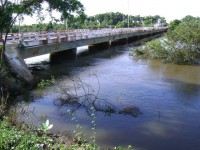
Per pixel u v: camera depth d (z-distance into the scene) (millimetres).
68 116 12055
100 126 11125
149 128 11156
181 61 26219
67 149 7559
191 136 10570
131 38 54781
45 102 13867
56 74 20500
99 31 39906
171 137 10445
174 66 24922
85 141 9203
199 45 26844
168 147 9680
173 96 15516
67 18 17266
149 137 10367
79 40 30344
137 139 10180
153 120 11977
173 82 18797
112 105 13578
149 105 13922
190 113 12969
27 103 13656
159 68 23922
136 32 54969
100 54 33188
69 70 22375
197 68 24094
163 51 27938
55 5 16688
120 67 24188
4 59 16578
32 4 16719
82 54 33000
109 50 37750
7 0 15852
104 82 18344
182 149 9570
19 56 19219
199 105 14109
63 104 13586
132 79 19469
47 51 24156
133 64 25828
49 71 21656
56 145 7988
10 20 16469
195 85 18094
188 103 14398
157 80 19328
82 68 23406
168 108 13555
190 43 26719
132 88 16969
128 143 9828
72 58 29484
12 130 7812
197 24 28766
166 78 20000
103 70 22641
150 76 20594
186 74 21547
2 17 15625
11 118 9953
